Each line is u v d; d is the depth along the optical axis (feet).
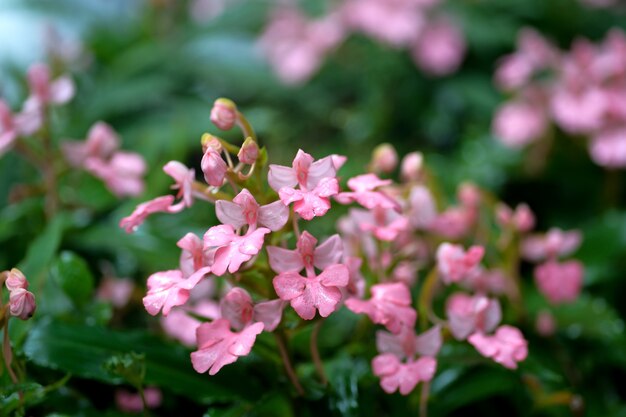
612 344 1.67
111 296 1.68
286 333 1.37
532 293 1.77
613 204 2.16
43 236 1.55
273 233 1.35
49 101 1.60
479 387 1.49
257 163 1.33
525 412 1.55
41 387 1.34
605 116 2.02
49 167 1.65
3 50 2.46
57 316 1.49
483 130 2.42
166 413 1.53
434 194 1.64
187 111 2.32
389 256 1.48
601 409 1.63
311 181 1.31
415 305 1.65
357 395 1.44
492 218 1.74
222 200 1.29
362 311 1.33
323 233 1.86
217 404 1.47
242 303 1.31
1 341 1.38
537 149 2.18
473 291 1.62
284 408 1.44
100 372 1.39
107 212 1.85
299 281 1.28
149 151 1.86
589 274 1.83
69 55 2.15
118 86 2.30
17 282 1.30
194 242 1.31
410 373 1.35
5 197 1.90
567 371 1.63
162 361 1.42
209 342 1.29
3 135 1.56
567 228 2.17
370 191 1.35
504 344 1.37
